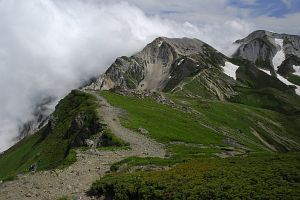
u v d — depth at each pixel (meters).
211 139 142.12
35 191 44.91
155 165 56.56
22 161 159.50
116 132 104.81
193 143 119.75
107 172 55.31
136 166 56.25
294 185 33.53
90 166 60.91
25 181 50.59
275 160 46.84
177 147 97.88
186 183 36.34
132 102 187.88
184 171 42.59
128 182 40.25
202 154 82.62
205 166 44.69
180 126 146.62
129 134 107.00
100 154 75.38
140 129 116.62
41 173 56.06
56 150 132.00
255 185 33.56
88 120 131.12
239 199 30.62
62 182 48.72
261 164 43.88
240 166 42.97
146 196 35.69
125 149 84.00
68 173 54.84
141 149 86.69
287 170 38.44
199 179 37.38
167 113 170.62
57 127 160.38
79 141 121.81
